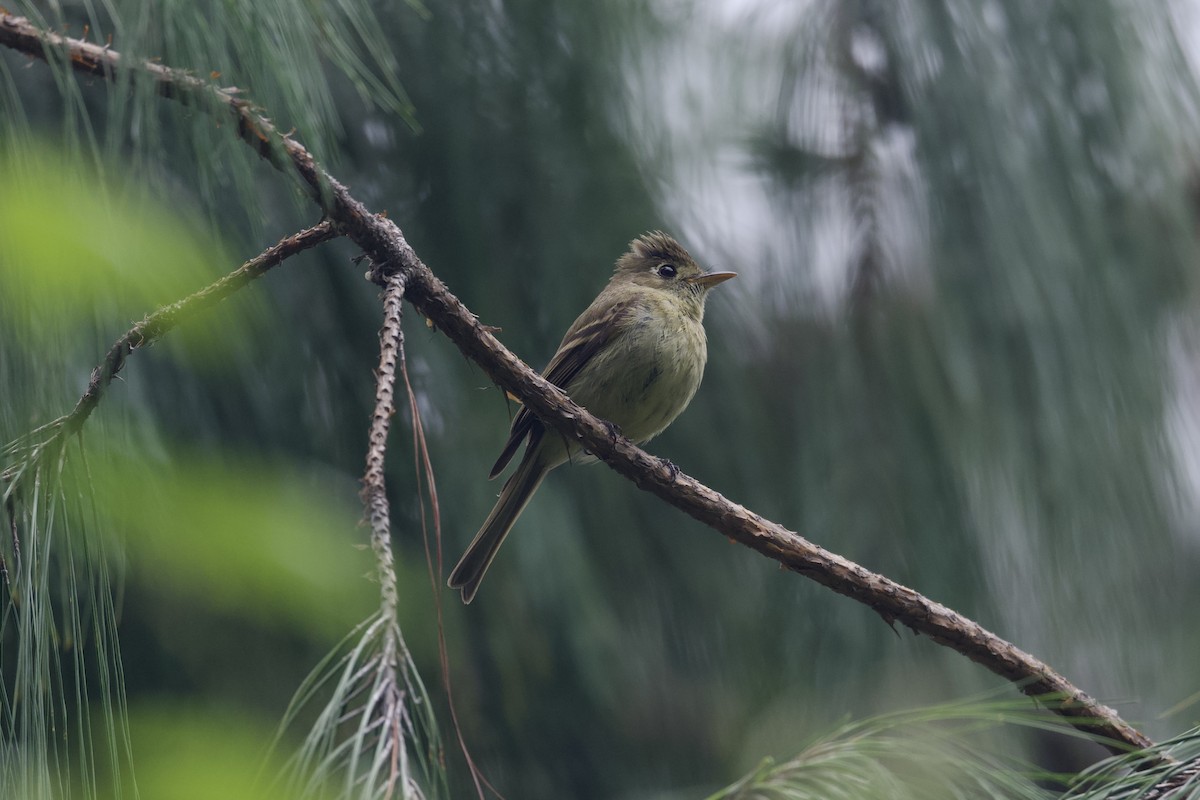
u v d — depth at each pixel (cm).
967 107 844
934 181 848
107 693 373
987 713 408
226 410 689
